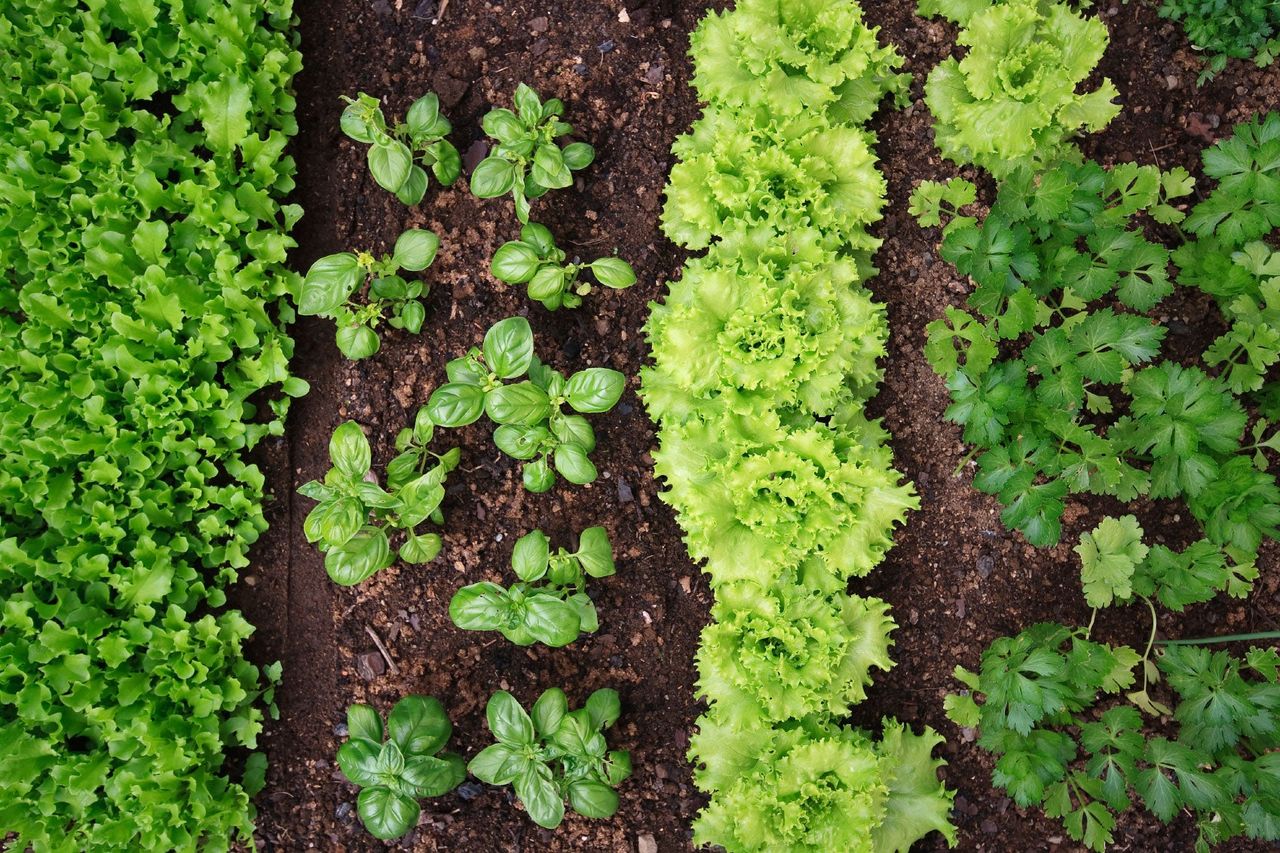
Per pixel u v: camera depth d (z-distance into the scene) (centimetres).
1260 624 146
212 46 142
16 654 136
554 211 146
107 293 141
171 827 137
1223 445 132
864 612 142
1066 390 135
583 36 146
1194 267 142
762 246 138
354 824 145
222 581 144
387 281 141
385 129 144
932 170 147
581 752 134
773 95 139
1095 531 141
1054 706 135
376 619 145
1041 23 143
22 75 140
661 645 146
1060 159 145
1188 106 147
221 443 143
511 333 133
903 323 147
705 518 136
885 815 140
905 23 147
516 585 134
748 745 140
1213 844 141
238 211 140
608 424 147
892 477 138
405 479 141
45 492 138
